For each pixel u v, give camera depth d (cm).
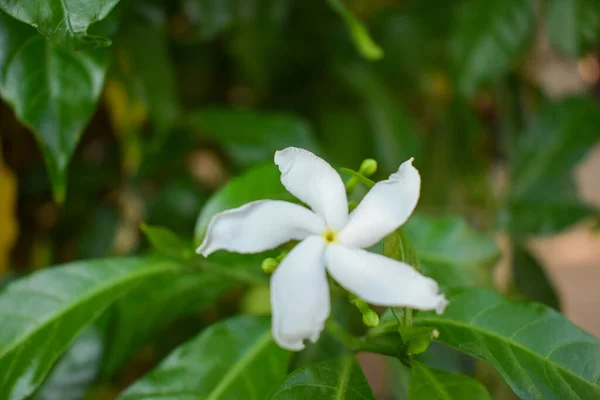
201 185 38
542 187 35
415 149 36
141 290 25
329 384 21
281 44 37
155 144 31
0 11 22
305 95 40
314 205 21
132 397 23
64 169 23
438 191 41
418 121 45
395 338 23
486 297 22
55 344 23
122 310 25
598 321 54
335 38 38
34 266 37
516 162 36
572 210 34
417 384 21
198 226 24
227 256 25
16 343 23
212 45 37
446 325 22
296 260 20
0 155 31
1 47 23
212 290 26
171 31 35
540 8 37
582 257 62
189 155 39
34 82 23
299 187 21
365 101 38
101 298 24
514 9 33
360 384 21
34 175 35
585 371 21
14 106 23
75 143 23
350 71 38
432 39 38
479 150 44
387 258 20
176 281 26
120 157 37
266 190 25
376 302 20
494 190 45
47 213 38
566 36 34
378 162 38
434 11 37
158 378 23
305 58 39
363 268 20
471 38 34
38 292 23
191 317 34
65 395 26
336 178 21
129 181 36
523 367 21
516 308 22
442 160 41
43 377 22
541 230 35
